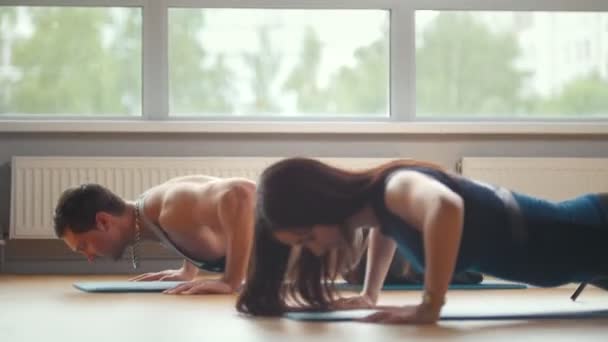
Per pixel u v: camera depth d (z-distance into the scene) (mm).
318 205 3512
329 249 3705
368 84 8125
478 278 5906
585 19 8227
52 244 7797
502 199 3783
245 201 5066
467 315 3928
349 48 8125
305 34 8117
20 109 7984
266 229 3875
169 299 5016
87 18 8016
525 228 3773
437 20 8125
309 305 4012
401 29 8047
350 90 8117
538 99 8203
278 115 8078
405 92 8047
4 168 7797
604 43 8227
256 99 8086
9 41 7992
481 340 3250
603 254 3869
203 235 5273
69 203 5223
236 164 7688
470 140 7965
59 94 7996
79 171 7656
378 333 3406
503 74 8172
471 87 8156
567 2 8141
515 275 3865
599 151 8039
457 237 3428
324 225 3535
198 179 5457
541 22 8188
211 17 8047
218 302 4793
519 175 7797
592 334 3447
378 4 8039
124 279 7020
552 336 3387
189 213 5203
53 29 8008
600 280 4031
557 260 3838
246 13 8078
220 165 7688
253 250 3967
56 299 5242
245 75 8070
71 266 7801
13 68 7988
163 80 7969
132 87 8008
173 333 3590
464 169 7785
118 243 5344
